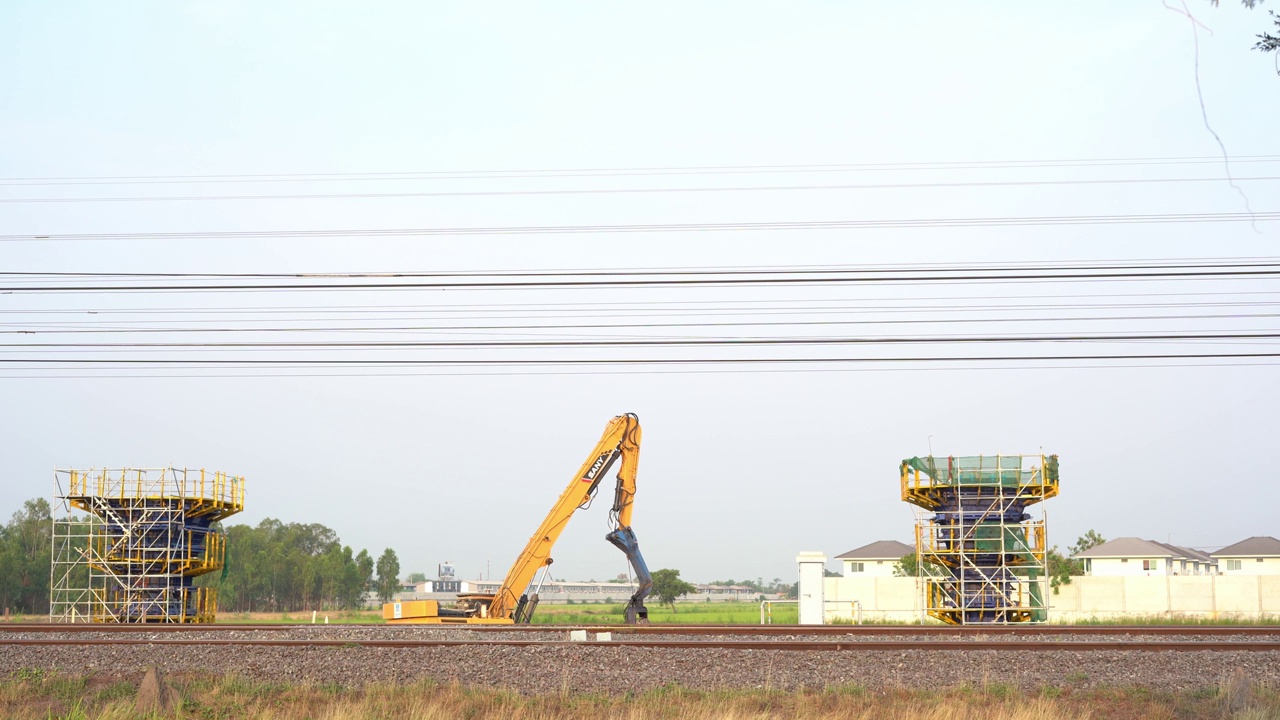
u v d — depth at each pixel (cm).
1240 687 1603
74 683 1822
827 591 4803
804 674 1872
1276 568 8062
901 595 4731
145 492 4103
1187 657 1956
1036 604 3712
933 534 3841
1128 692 1683
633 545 3534
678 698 1700
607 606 10406
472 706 1664
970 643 2106
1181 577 4497
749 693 1719
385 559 10531
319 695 1742
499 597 3466
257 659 2025
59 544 8219
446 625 2872
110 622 3962
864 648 2097
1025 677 1816
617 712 1616
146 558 4078
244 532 9775
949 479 3781
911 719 1548
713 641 2194
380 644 2184
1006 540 3741
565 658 2014
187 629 2753
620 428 3594
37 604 7850
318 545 12181
